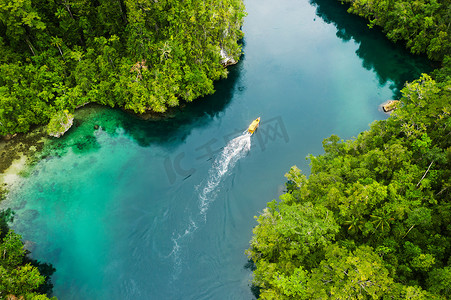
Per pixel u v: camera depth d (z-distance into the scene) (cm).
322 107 9600
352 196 5906
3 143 8075
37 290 6009
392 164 6631
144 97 8725
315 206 6106
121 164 7894
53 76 8500
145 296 6025
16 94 8038
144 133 8612
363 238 6144
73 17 9188
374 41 12069
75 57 8606
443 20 10550
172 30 8875
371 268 4894
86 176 7631
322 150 8494
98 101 9044
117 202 7200
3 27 8475
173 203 7244
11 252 6006
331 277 5094
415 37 11225
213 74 9806
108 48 8775
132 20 8406
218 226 6950
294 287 5056
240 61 10894
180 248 6594
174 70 8756
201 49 9281
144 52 8638
